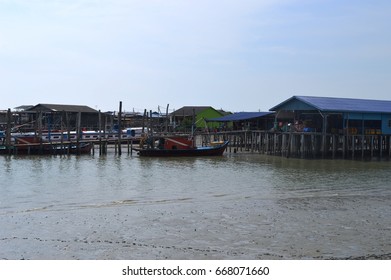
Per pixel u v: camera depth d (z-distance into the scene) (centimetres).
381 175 3541
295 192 2770
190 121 8112
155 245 1655
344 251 1584
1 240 1711
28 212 2178
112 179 3309
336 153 5050
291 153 4991
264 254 1554
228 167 4072
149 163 4397
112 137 6406
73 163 4328
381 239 1723
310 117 5284
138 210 2212
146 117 6488
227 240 1711
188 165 4241
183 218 2039
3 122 7888
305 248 1616
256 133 5609
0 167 3950
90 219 2025
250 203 2389
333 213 2142
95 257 1530
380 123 5097
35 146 5050
